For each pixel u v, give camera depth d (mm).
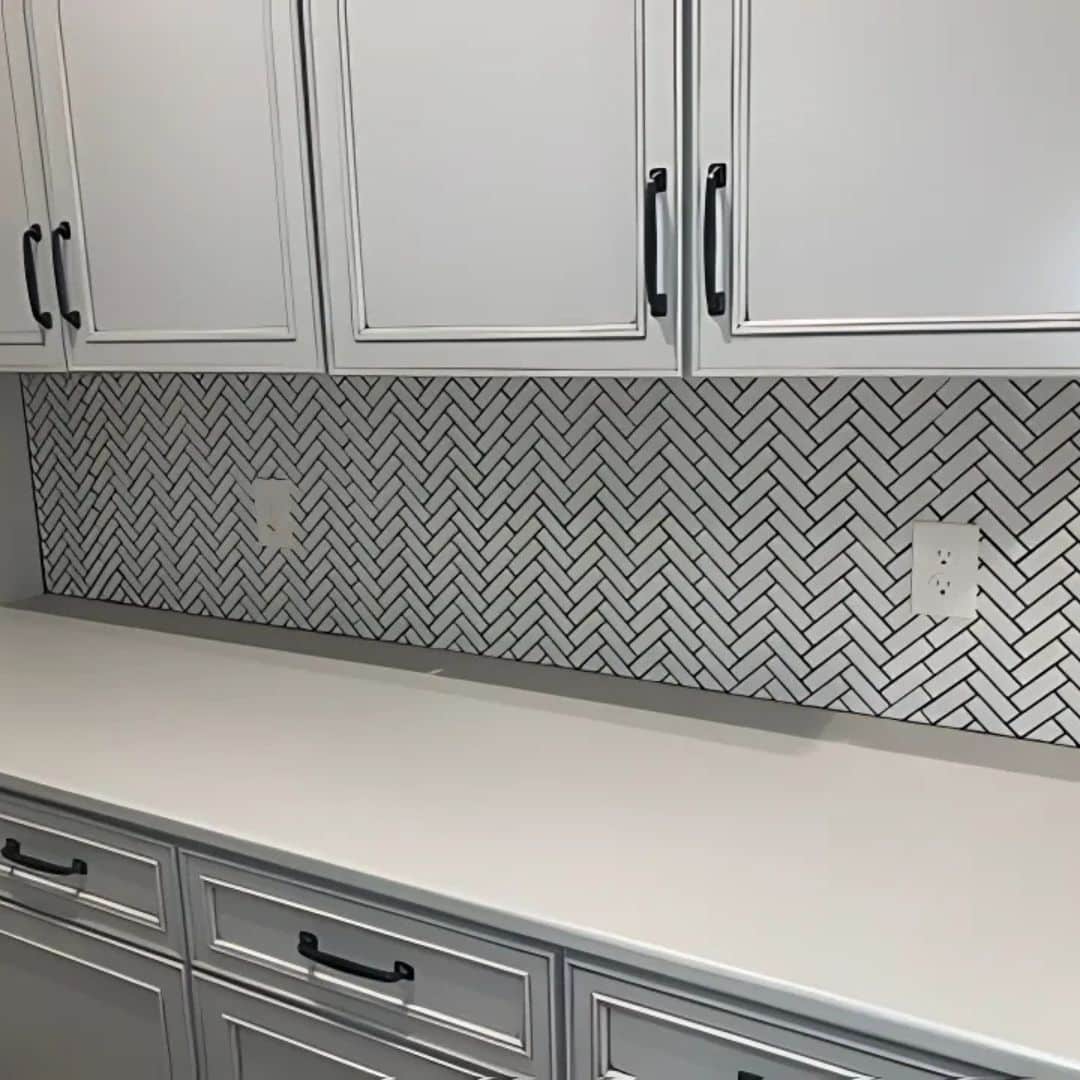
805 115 1104
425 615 1833
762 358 1171
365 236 1387
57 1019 1487
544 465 1669
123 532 2145
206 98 1460
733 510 1535
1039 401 1324
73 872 1383
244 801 1277
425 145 1320
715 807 1226
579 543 1664
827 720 1483
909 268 1093
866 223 1101
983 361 1080
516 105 1254
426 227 1342
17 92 1614
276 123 1411
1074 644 1355
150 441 2064
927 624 1436
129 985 1383
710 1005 966
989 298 1066
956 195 1061
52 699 1632
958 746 1388
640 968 984
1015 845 1127
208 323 1537
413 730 1479
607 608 1661
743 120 1128
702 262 1178
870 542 1452
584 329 1264
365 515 1854
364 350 1422
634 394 1574
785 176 1124
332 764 1373
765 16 1101
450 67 1286
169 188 1520
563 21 1207
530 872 1096
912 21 1049
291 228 1432
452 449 1744
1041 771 1309
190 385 1987
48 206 1633
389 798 1272
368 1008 1181
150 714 1564
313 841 1176
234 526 2002
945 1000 881
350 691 1641
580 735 1446
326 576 1919
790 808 1220
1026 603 1373
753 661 1562
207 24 1436
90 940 1402
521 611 1739
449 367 1364
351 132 1365
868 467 1436
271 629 1980
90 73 1546
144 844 1308
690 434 1546
